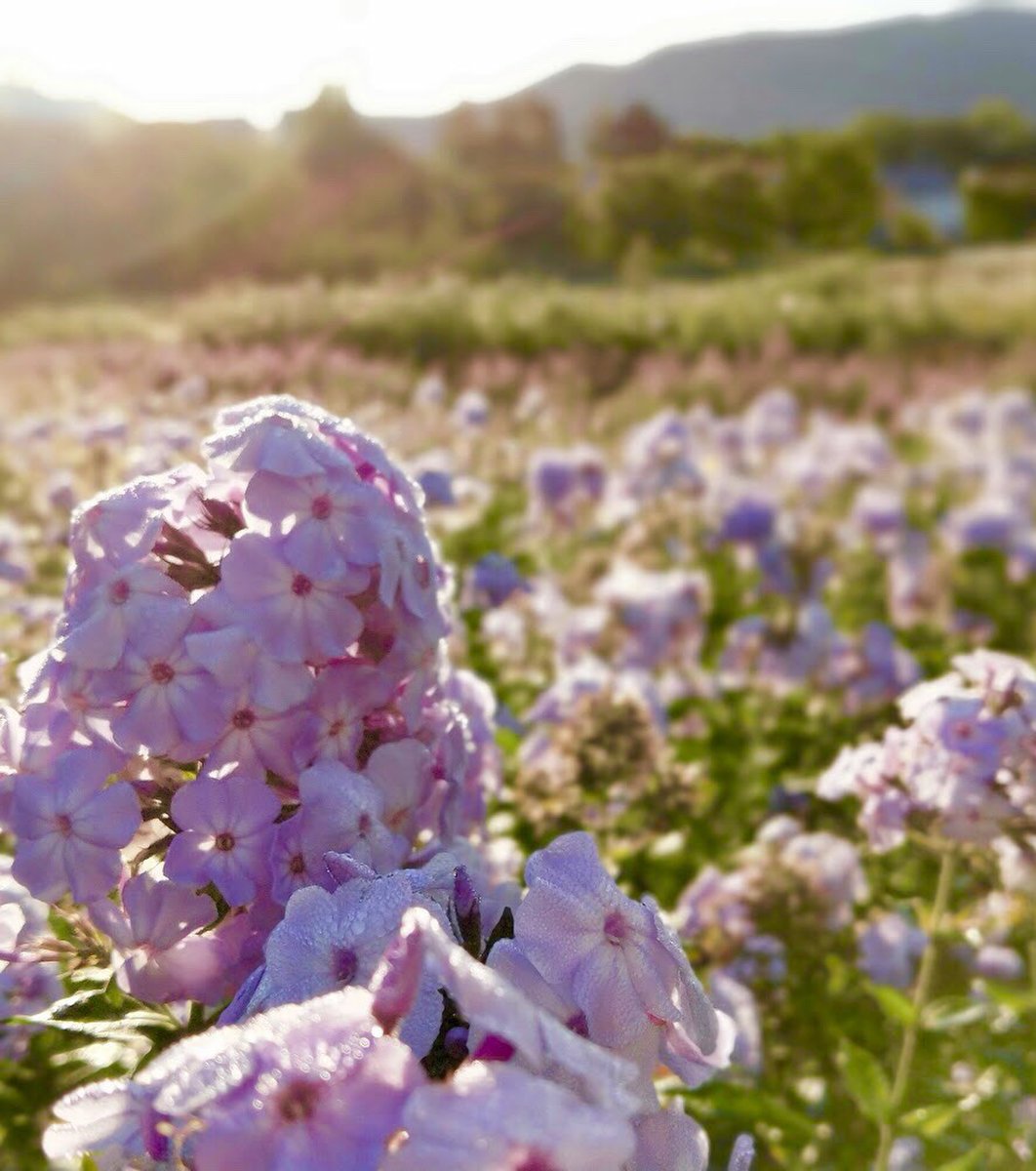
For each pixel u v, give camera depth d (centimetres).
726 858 391
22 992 238
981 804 248
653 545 724
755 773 469
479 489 698
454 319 1925
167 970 176
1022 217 6431
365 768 195
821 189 5522
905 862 371
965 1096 318
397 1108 120
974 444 1219
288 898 178
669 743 485
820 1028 326
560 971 145
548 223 4891
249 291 1762
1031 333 2361
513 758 383
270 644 180
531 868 150
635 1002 147
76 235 4166
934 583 709
